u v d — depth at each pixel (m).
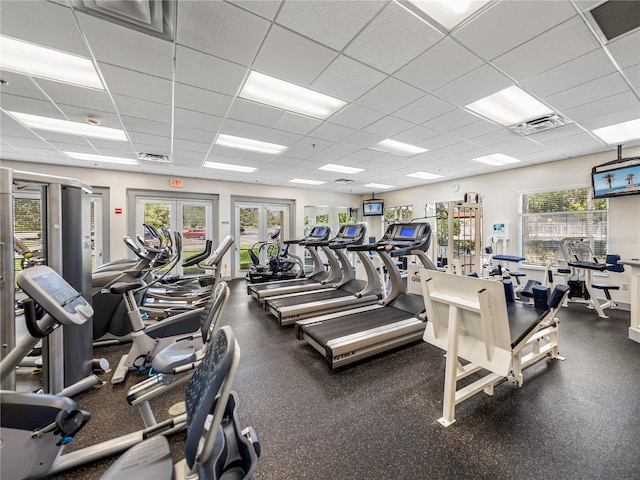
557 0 1.72
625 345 3.18
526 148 4.68
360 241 4.95
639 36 2.01
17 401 1.16
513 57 2.29
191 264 3.81
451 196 7.55
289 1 1.73
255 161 5.61
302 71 2.48
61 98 2.94
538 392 2.25
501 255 5.86
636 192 4.25
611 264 4.43
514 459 1.59
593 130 3.86
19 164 5.55
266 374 2.62
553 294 2.40
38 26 1.90
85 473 1.54
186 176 7.07
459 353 1.96
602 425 1.86
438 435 1.80
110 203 6.32
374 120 3.56
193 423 0.77
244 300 5.59
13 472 1.16
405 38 2.06
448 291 1.95
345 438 1.78
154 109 3.21
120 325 3.34
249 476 0.89
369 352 2.84
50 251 2.11
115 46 2.12
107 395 2.30
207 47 2.15
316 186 8.68
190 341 2.08
